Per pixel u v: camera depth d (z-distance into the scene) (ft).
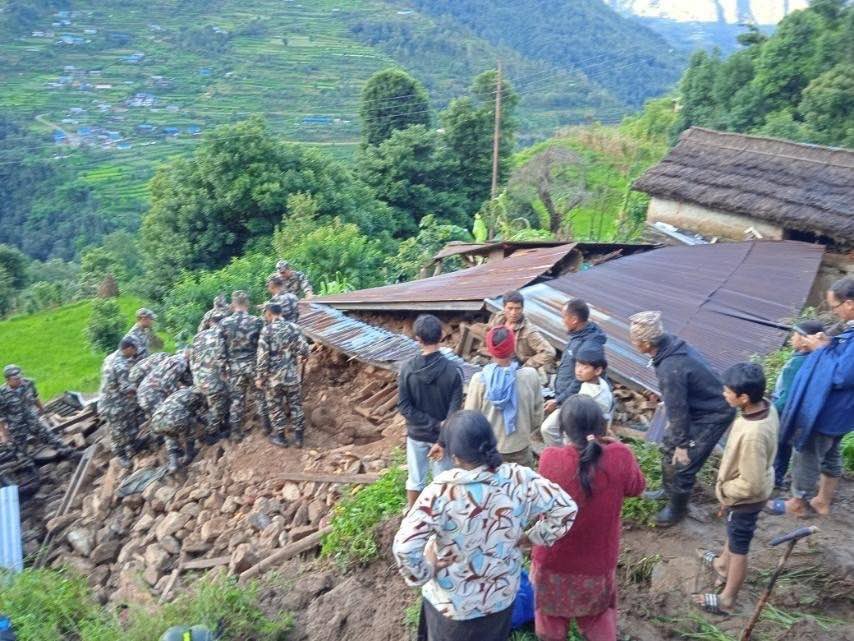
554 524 11.46
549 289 31.96
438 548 11.31
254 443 27.81
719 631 15.23
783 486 20.42
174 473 28.19
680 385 16.24
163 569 24.18
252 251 104.68
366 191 125.59
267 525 23.59
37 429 34.47
